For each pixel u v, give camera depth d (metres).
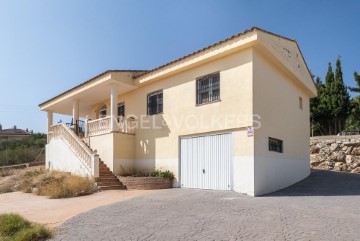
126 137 16.39
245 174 11.55
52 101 21.55
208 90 13.45
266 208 8.55
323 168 21.67
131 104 17.52
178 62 14.24
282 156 13.80
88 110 23.73
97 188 13.29
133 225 7.07
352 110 31.56
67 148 17.36
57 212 9.01
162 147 15.12
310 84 17.95
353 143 20.75
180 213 8.09
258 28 11.52
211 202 9.62
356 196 10.74
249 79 11.81
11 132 60.47
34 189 13.73
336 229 6.39
